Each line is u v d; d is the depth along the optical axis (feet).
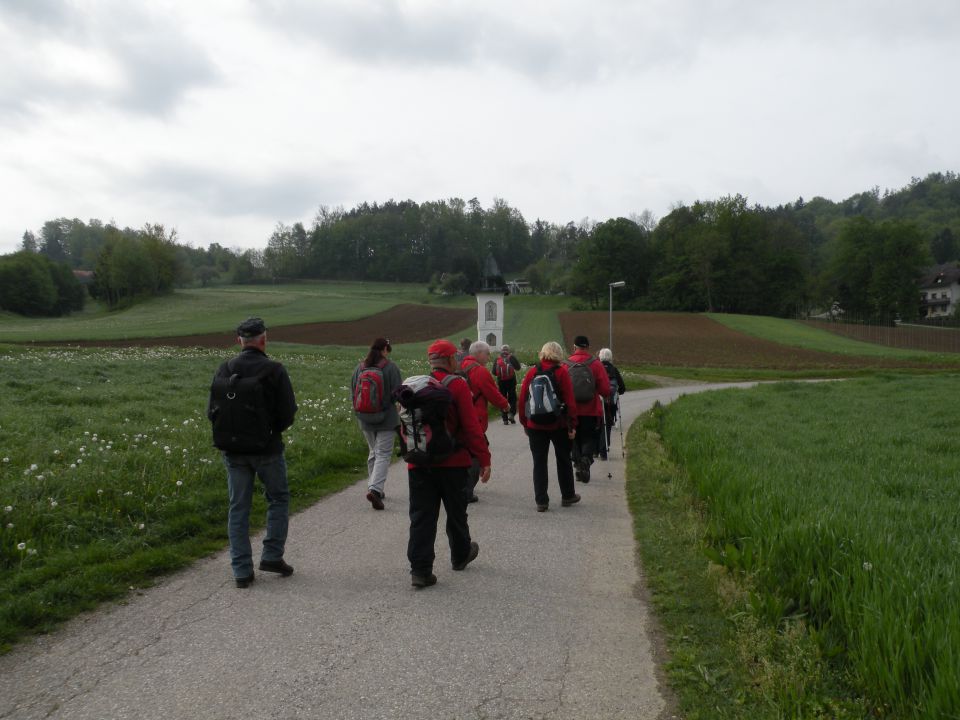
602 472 32.76
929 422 50.42
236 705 10.96
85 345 161.27
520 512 24.59
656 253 354.74
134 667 12.25
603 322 252.83
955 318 312.71
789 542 16.11
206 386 54.90
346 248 515.91
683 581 16.70
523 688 11.61
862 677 11.03
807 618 13.75
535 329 236.43
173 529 20.21
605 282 341.41
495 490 28.55
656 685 11.76
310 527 21.80
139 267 323.16
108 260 329.31
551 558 19.03
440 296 396.98
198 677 11.89
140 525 19.95
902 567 14.25
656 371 142.00
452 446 17.03
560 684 11.76
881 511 20.27
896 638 11.06
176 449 29.19
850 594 13.28
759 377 136.87
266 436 16.49
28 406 39.47
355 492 26.94
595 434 30.17
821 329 248.52
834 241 347.36
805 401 68.03
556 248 587.68
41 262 325.42
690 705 10.99
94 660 12.51
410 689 11.53
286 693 11.35
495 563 18.58
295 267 506.07
